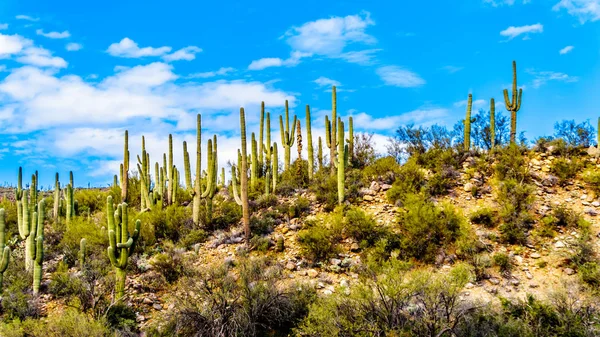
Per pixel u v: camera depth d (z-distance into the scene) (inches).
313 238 588.7
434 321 380.5
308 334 405.4
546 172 711.1
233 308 446.6
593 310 412.2
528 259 544.4
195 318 438.6
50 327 414.3
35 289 522.6
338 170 700.0
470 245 558.9
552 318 407.2
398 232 606.9
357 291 411.2
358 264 551.2
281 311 454.0
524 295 479.5
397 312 399.2
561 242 560.7
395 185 702.5
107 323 446.3
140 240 665.0
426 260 557.6
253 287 474.6
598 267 481.4
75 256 617.6
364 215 618.8
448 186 708.0
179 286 502.0
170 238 686.5
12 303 483.8
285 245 619.8
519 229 585.0
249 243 627.8
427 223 576.7
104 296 502.9
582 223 576.4
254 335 434.6
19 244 683.4
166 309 501.4
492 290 492.1
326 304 413.1
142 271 578.6
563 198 653.9
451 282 403.2
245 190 641.0
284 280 534.3
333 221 617.0
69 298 499.8
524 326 389.7
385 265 482.9
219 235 660.7
